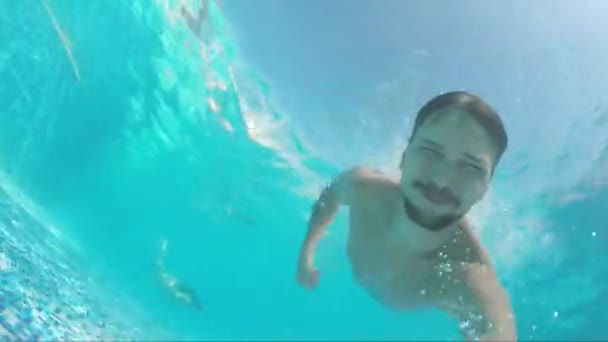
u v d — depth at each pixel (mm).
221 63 1254
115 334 843
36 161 1087
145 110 1205
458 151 656
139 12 1152
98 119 1164
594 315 1035
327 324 1050
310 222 955
